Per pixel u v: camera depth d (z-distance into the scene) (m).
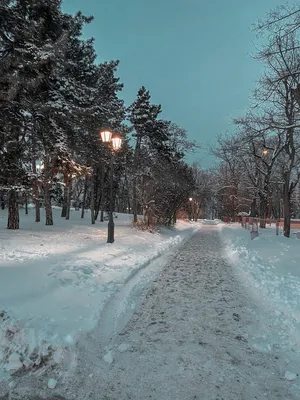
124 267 8.42
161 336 4.34
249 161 28.98
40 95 13.28
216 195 51.22
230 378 3.35
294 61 12.45
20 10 12.24
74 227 17.78
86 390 3.12
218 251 13.16
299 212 55.91
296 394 3.09
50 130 13.48
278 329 4.59
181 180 25.19
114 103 22.50
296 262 9.11
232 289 6.81
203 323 4.82
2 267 6.84
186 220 41.19
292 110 12.23
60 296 5.53
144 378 3.33
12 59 10.98
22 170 13.32
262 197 25.03
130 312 5.28
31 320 4.28
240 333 4.45
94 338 4.14
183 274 8.34
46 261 7.82
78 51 17.22
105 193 28.88
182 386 3.20
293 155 16.61
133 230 18.31
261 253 11.02
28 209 32.59
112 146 12.33
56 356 3.56
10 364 3.47
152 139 25.02
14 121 12.60
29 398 2.99
